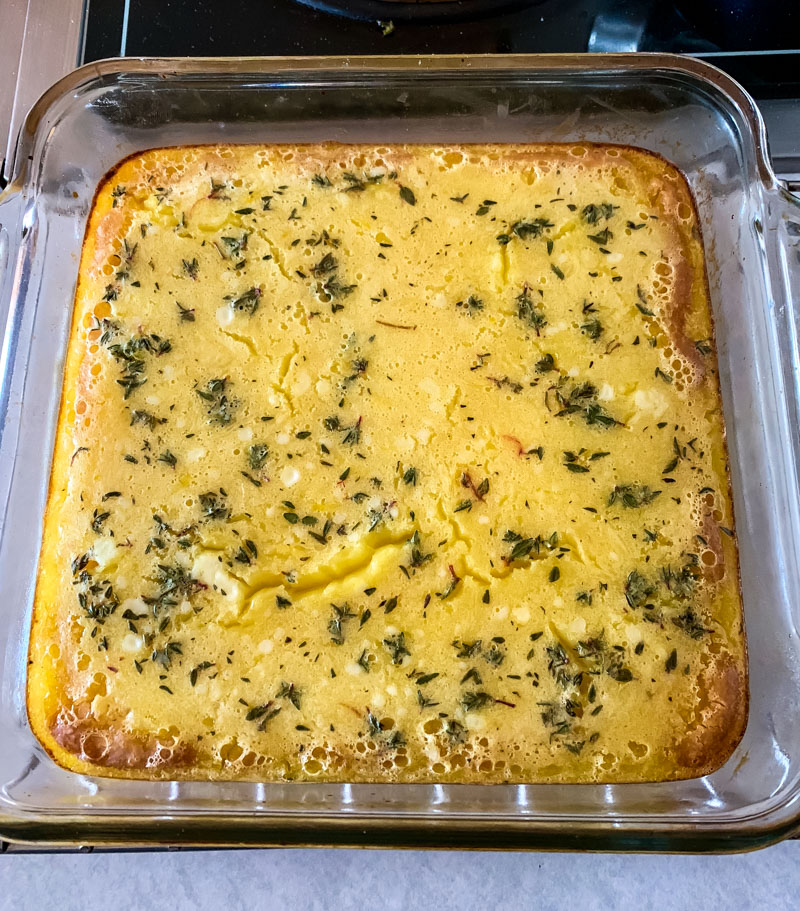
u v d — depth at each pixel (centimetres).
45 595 25
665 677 25
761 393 26
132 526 25
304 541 25
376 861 26
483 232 27
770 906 26
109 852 26
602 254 27
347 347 26
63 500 26
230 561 25
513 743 24
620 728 25
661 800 24
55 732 25
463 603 25
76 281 27
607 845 23
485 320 26
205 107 27
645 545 25
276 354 26
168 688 25
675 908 26
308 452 26
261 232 27
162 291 27
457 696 25
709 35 29
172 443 26
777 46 28
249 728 25
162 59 26
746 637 25
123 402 26
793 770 24
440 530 25
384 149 28
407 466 26
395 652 25
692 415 26
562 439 26
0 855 26
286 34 29
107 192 28
